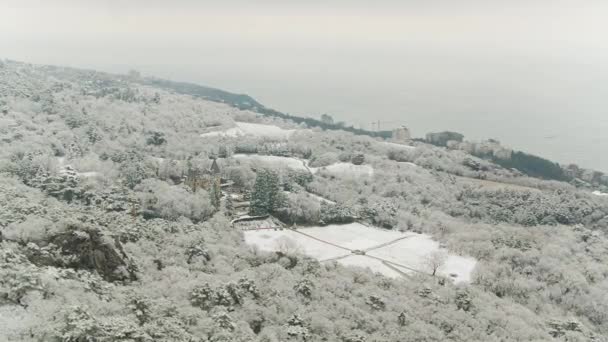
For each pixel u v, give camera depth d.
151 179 188.50
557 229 193.12
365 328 91.75
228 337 65.19
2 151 184.00
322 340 82.12
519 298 132.25
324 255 151.25
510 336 99.56
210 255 116.38
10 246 70.44
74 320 51.22
